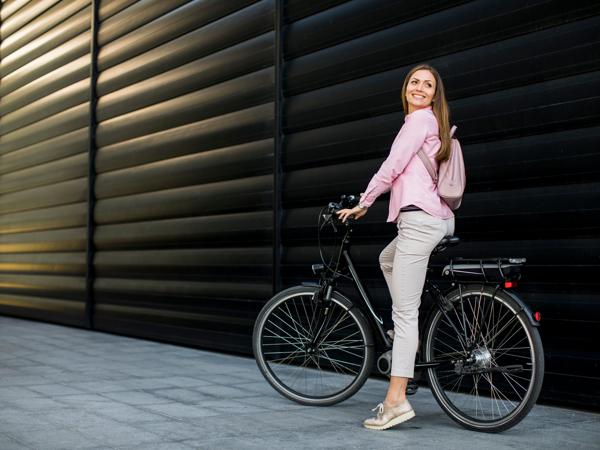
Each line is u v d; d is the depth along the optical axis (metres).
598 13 3.62
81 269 7.48
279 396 4.05
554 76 3.79
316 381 4.13
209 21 6.05
